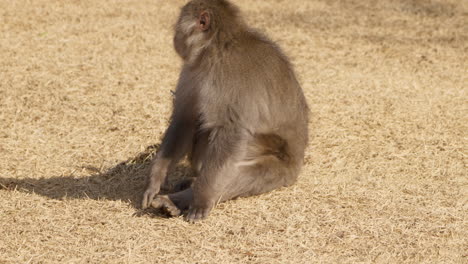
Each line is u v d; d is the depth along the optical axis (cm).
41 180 1502
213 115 1302
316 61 2566
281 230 1278
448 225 1315
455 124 1908
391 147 1731
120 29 2895
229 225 1290
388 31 3106
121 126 1830
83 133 1780
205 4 1312
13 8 3173
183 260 1163
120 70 2319
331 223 1309
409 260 1186
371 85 2259
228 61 1297
